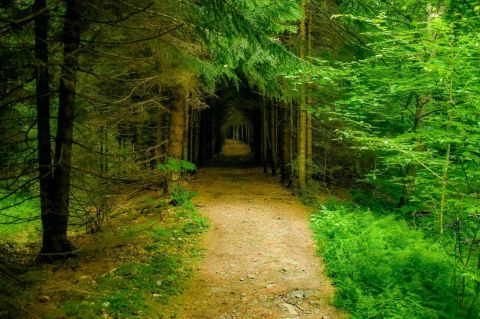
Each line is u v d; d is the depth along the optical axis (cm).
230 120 4597
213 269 792
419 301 600
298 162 1544
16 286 476
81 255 775
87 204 839
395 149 736
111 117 877
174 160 1205
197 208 1283
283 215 1227
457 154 734
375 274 700
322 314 611
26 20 468
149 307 596
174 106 1275
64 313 530
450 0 859
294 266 812
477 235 660
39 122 720
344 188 1820
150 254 823
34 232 1033
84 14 672
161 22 717
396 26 1080
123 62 818
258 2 817
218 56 1020
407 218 1166
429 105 999
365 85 1095
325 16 1364
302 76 1148
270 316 604
